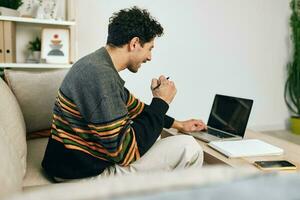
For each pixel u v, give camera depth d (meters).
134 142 1.08
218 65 3.38
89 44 2.84
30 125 1.70
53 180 1.17
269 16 3.51
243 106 1.53
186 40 3.19
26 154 1.34
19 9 2.44
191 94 3.31
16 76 1.67
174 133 1.56
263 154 1.19
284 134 3.58
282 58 3.67
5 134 0.93
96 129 1.04
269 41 3.57
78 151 1.10
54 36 2.44
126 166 1.12
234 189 0.26
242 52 3.46
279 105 3.76
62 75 1.80
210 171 0.29
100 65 1.05
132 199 0.23
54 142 1.14
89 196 0.23
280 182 0.28
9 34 2.25
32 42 2.52
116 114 1.03
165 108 1.20
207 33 3.26
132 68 1.23
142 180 0.26
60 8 2.55
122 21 1.13
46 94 1.72
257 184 0.27
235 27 3.38
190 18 3.16
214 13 3.25
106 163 1.12
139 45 1.17
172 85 1.26
